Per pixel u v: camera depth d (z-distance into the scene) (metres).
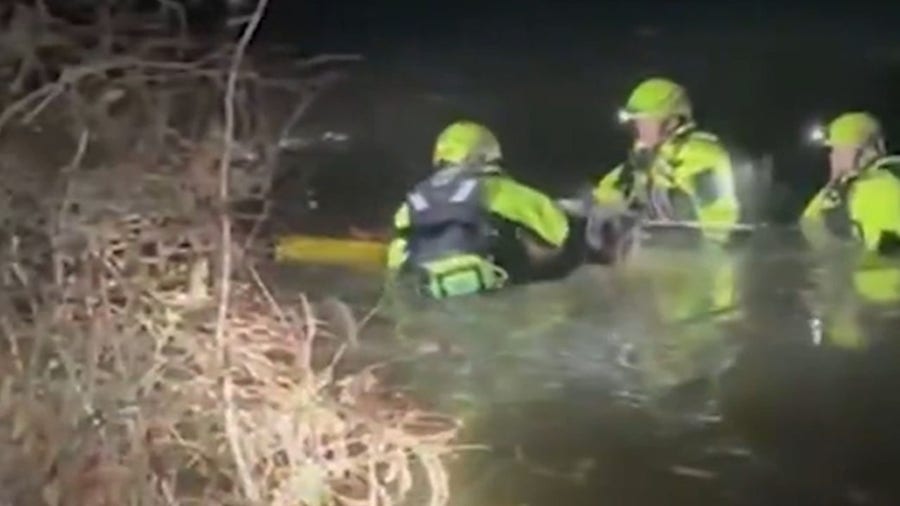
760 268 10.39
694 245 10.84
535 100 15.12
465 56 15.24
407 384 7.73
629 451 6.95
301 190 10.52
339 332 7.88
